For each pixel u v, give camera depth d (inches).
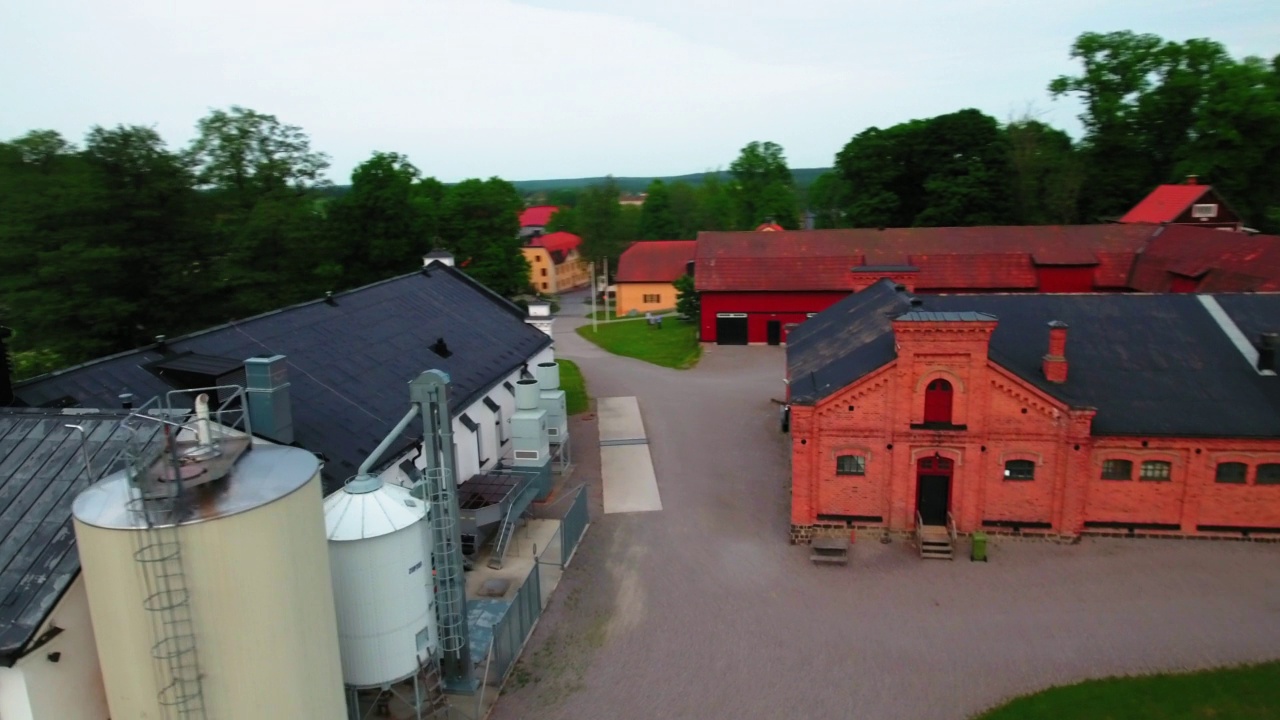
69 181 1600.6
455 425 1270.9
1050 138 3754.9
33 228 1574.8
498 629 902.4
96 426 727.1
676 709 863.1
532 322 1891.0
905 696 877.8
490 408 1418.6
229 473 615.5
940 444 1164.5
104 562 552.7
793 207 5073.8
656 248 3993.6
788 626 1008.2
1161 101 3452.3
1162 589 1059.9
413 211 2504.9
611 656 956.0
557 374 1540.4
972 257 2534.5
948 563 1139.9
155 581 545.0
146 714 578.9
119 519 550.6
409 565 753.6
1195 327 1295.5
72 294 1599.4
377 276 2455.7
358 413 1133.7
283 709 606.5
